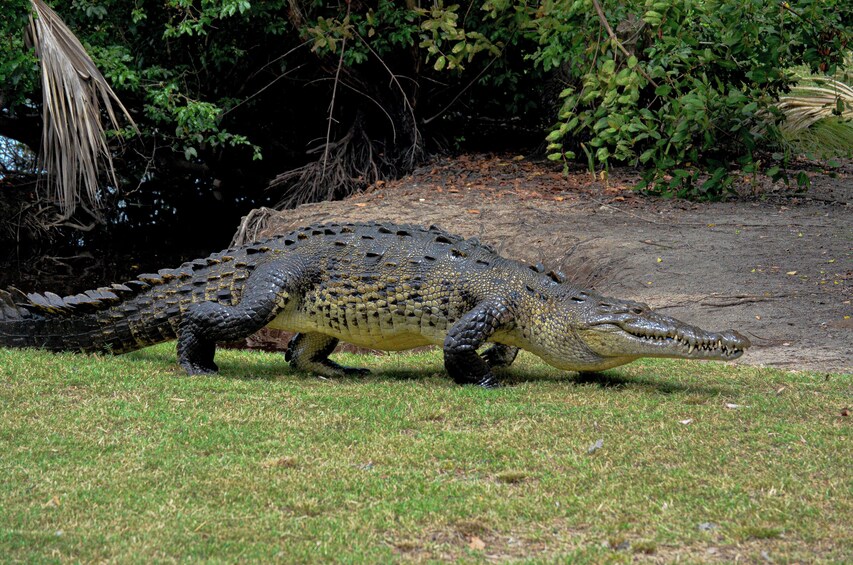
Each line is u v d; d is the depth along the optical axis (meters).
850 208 14.12
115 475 5.18
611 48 11.22
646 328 6.98
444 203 14.90
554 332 7.35
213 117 16.44
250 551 4.29
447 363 7.32
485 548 4.38
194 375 7.44
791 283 10.32
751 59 13.28
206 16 15.87
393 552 4.33
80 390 6.83
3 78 13.40
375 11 17.58
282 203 17.86
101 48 16.17
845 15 11.88
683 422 6.18
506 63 18.20
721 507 4.77
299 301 7.71
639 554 4.32
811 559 4.23
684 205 14.48
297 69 18.45
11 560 4.15
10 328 8.11
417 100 18.25
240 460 5.43
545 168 17.39
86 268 16.56
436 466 5.41
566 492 4.99
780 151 17.22
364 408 6.52
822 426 6.12
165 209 19.77
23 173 18.31
